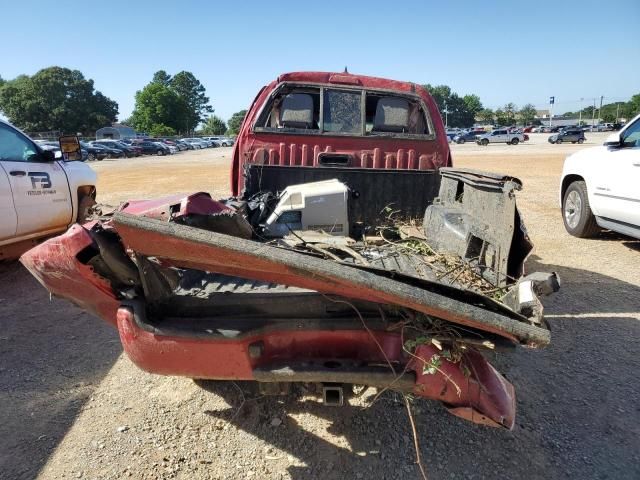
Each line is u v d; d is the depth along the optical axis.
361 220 4.32
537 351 3.75
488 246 3.03
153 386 3.28
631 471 2.50
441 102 118.88
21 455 2.61
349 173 4.24
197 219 2.32
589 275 5.54
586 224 7.02
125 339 2.19
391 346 2.23
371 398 3.08
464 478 2.44
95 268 2.21
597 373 3.43
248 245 1.85
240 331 2.15
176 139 68.75
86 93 95.88
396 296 1.81
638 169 5.80
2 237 5.26
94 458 2.59
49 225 6.03
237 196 4.36
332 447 2.67
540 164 22.20
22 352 3.81
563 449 2.66
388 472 2.48
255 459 2.58
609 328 4.15
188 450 2.65
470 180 3.36
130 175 21.58
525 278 2.39
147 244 1.92
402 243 3.75
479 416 2.20
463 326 2.16
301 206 3.48
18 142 5.81
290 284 2.00
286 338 2.25
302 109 4.65
